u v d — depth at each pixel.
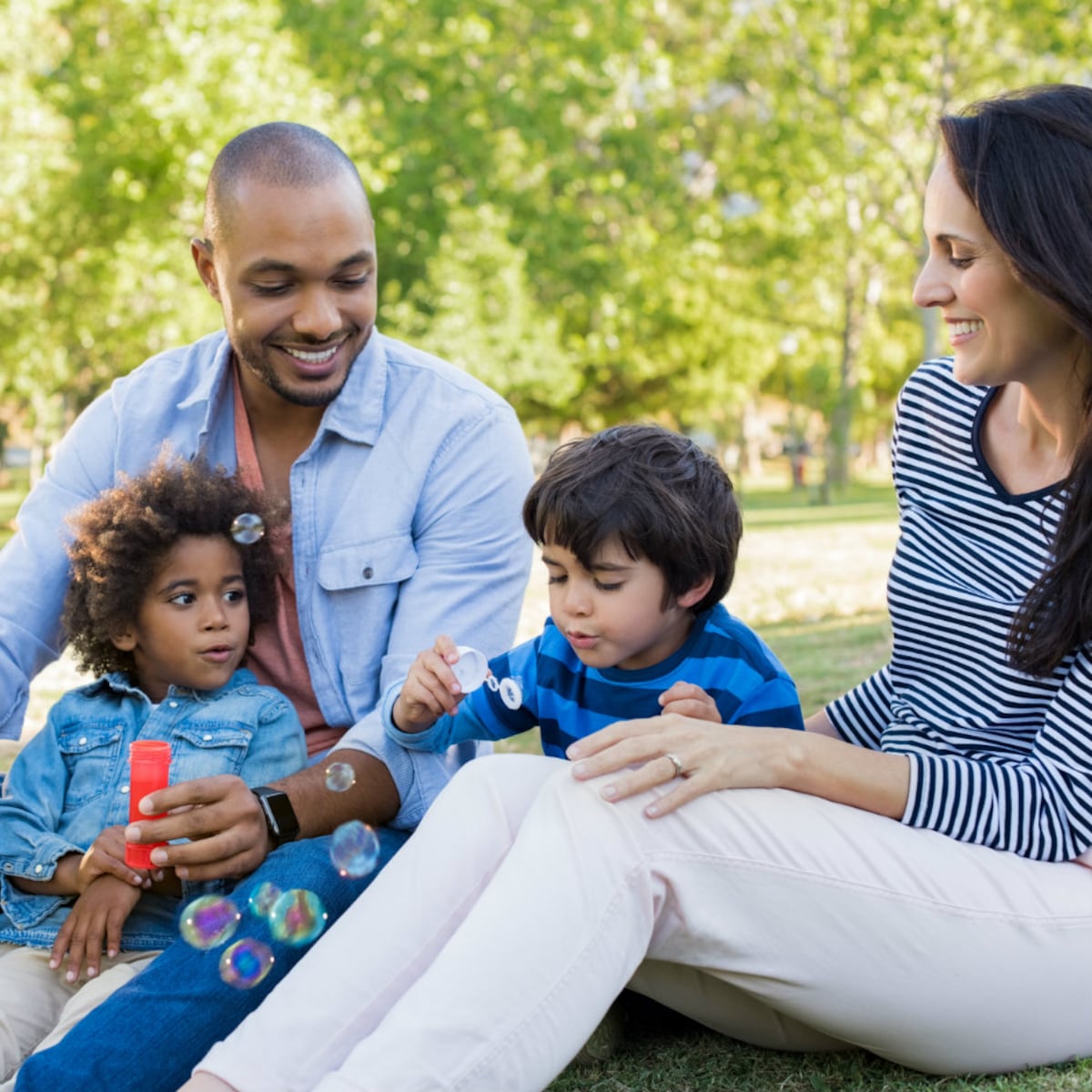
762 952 1.69
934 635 1.96
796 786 1.73
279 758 2.31
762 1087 1.80
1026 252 1.71
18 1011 2.04
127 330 15.34
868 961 1.68
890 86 19.94
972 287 1.79
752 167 21.20
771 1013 1.85
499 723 2.21
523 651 2.25
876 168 21.02
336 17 15.85
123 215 14.18
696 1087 1.81
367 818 2.20
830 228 21.91
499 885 1.62
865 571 9.04
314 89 13.77
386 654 2.43
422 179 16.19
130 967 2.05
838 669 5.04
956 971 1.68
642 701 2.10
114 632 2.31
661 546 1.98
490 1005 1.54
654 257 20.41
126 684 2.33
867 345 27.27
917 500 2.04
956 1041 1.72
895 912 1.67
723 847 1.67
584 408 28.72
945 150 1.81
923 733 1.97
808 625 6.47
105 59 13.86
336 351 2.36
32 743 2.30
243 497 2.34
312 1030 1.62
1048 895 1.71
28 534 2.47
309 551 2.41
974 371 1.86
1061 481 1.86
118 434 2.52
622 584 2.00
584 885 1.61
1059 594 1.75
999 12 18.55
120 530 2.25
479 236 16.89
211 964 1.81
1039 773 1.77
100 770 2.25
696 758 1.69
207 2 13.24
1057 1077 1.73
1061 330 1.79
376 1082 1.50
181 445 2.53
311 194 2.24
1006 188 1.72
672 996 1.86
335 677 2.42
